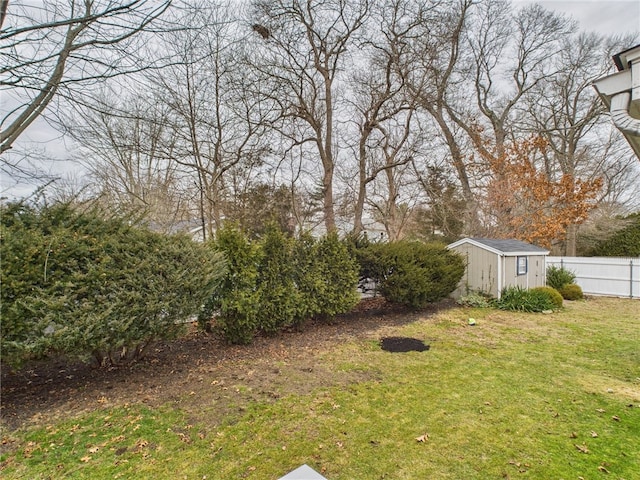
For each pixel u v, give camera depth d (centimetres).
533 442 295
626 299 1075
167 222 1262
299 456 276
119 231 405
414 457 275
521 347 566
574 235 1759
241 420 329
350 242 789
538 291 927
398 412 346
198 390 394
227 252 535
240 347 552
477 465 265
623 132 388
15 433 302
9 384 400
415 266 798
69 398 369
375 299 950
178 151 1027
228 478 250
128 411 344
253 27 986
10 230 337
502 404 364
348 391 395
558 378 434
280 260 603
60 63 498
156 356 502
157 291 397
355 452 282
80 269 357
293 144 1234
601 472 256
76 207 409
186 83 950
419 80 1165
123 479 247
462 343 589
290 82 1110
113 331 366
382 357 514
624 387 408
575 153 1756
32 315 321
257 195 1534
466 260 1006
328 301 667
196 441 295
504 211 1379
